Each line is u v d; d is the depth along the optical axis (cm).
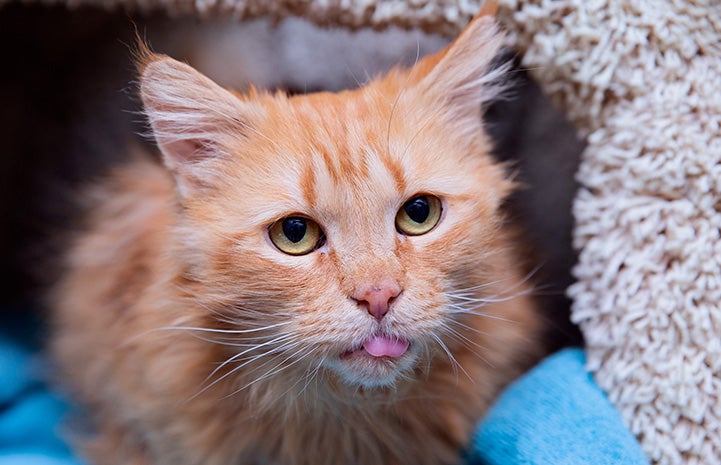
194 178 36
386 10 39
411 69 39
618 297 36
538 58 38
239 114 36
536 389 38
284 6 40
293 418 38
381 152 34
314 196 34
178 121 36
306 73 53
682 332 35
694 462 35
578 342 44
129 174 49
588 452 35
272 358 36
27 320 54
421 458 40
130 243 43
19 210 56
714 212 36
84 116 56
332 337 33
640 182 36
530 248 45
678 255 36
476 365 39
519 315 40
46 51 55
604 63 37
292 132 35
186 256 36
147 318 39
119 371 42
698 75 36
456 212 35
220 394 38
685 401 35
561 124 48
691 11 36
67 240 53
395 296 33
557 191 49
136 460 44
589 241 37
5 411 48
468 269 35
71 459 46
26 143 57
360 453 39
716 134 36
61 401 49
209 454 39
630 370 36
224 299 35
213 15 41
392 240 34
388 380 34
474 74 37
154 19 53
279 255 34
